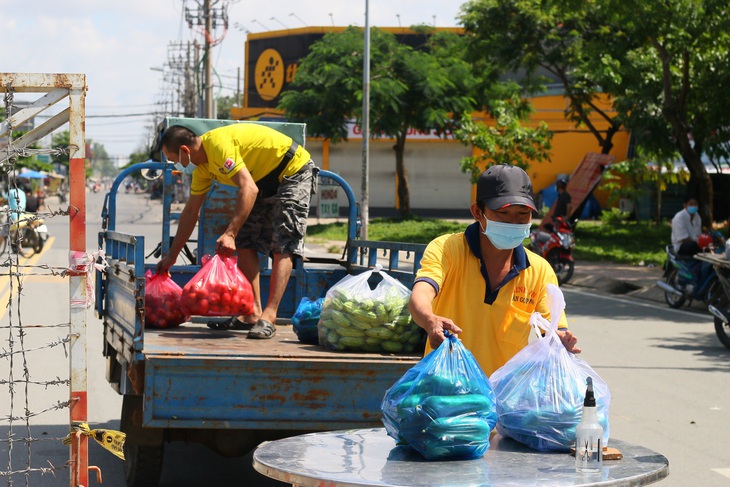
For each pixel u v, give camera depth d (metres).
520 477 2.86
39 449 7.13
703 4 19.56
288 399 4.62
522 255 3.93
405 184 40.84
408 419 3.07
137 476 5.71
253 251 6.45
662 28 20.62
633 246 27.92
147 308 6.09
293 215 6.06
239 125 6.25
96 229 37.16
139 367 4.62
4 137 4.13
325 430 4.65
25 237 24.36
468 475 2.88
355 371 4.66
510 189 3.73
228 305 5.85
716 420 8.28
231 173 5.86
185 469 6.83
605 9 20.95
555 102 50.16
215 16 46.28
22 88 4.12
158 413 4.52
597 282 20.23
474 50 34.06
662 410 8.65
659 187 34.62
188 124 7.34
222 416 4.57
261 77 56.81
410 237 33.19
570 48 33.19
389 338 5.01
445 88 36.97
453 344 3.21
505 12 32.78
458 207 53.25
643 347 12.15
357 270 7.13
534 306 3.95
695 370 10.62
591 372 3.42
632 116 26.78
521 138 32.28
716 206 38.06
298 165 6.18
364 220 29.91
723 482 6.44
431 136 52.56
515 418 3.26
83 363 4.30
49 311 14.34
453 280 3.94
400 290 5.17
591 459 3.05
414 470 2.93
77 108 4.17
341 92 36.28
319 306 5.52
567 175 49.75
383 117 37.50
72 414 4.31
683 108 23.50
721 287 12.20
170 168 7.40
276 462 3.02
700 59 22.08
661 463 3.06
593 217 46.91
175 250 6.30
